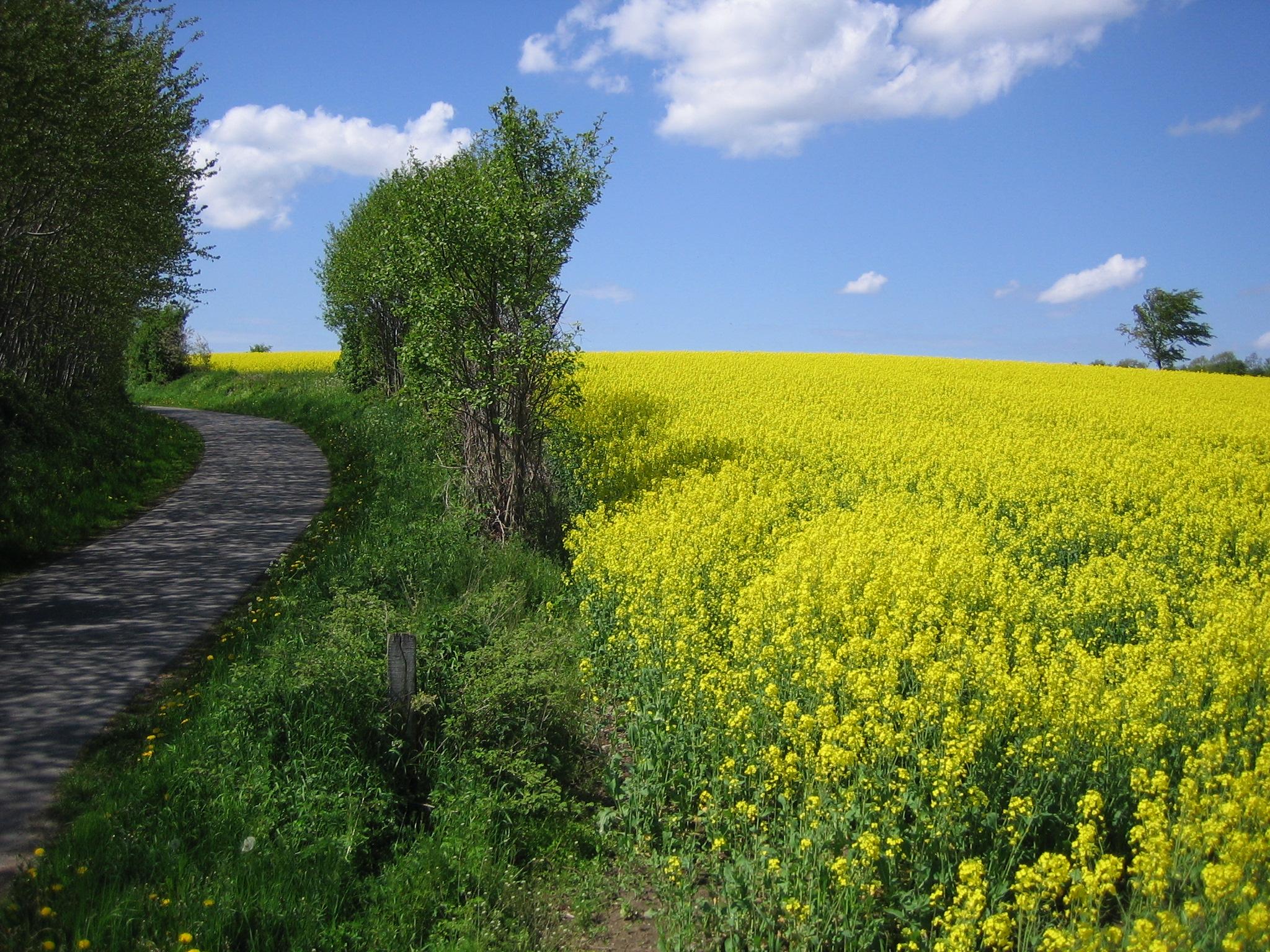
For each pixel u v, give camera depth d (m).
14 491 13.69
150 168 17.94
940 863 5.34
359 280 29.88
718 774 6.32
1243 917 3.96
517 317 13.86
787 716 6.29
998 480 16.89
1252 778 5.11
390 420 24.31
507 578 10.88
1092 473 17.72
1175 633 9.31
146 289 21.02
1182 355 85.38
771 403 26.95
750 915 5.04
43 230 17.23
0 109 13.92
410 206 13.96
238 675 7.23
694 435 20.91
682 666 7.69
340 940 4.96
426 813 6.36
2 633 9.22
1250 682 7.23
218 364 59.03
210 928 4.81
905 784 5.75
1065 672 6.80
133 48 18.23
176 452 22.25
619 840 6.16
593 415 22.64
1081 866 4.93
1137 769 5.58
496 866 5.66
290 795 6.05
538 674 7.24
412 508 14.83
